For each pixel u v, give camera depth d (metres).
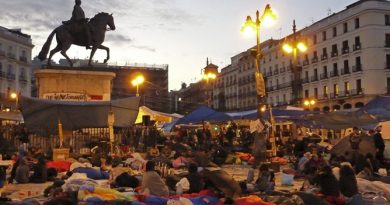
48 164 16.81
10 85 77.25
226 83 117.38
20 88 80.62
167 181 12.43
